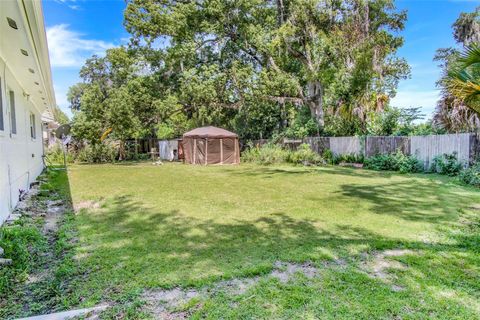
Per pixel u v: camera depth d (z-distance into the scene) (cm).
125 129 1703
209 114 1834
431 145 1025
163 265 287
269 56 1611
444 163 940
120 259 301
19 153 618
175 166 1430
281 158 1472
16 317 202
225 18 1609
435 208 507
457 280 251
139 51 1712
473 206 518
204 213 495
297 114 1750
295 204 556
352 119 1404
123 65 1933
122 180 920
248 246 338
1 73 486
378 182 816
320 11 1416
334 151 1441
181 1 1686
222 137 1545
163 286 245
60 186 801
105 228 411
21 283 251
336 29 1372
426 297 225
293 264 288
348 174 1008
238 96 1738
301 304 216
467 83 570
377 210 500
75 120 1734
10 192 499
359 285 244
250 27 1572
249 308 212
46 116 1448
